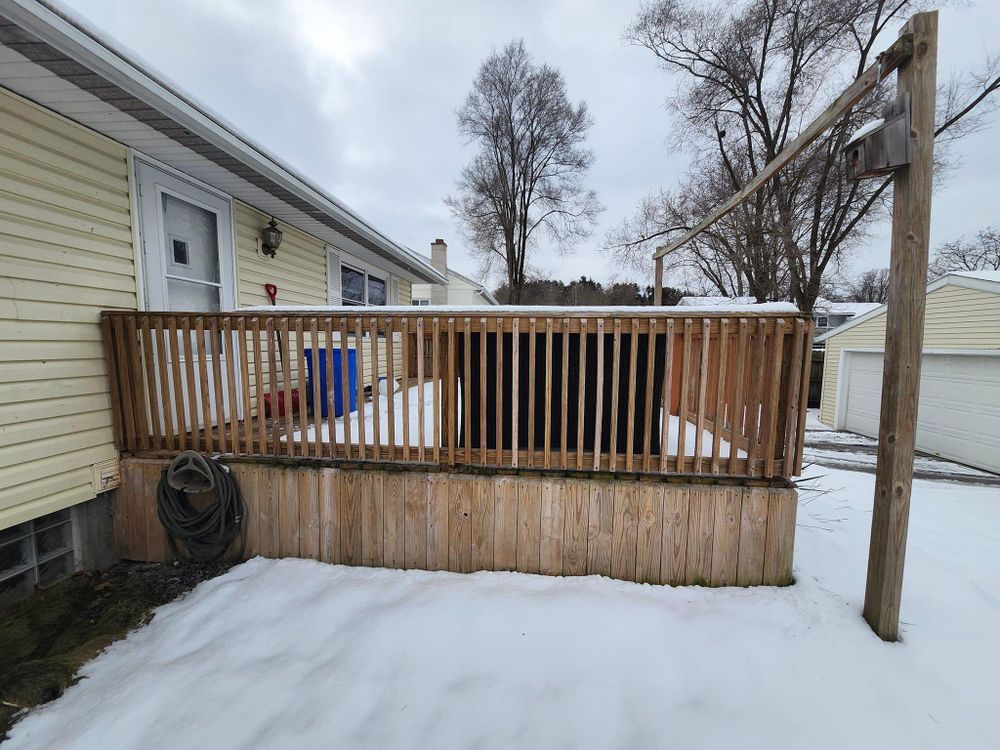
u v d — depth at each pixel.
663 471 2.64
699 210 13.55
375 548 2.87
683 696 1.88
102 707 1.84
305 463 2.96
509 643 2.15
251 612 2.42
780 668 2.00
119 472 3.12
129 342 3.07
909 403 2.11
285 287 5.46
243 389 2.99
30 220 2.65
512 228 19.16
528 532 2.73
